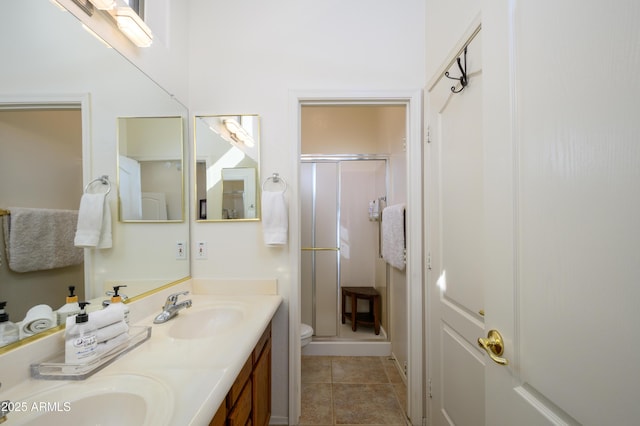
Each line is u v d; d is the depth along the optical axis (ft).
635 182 1.24
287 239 5.08
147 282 4.09
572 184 1.57
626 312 1.28
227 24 5.20
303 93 5.12
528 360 1.92
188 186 5.16
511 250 2.07
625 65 1.28
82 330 2.36
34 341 2.29
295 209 5.10
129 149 3.75
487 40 2.37
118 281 3.51
